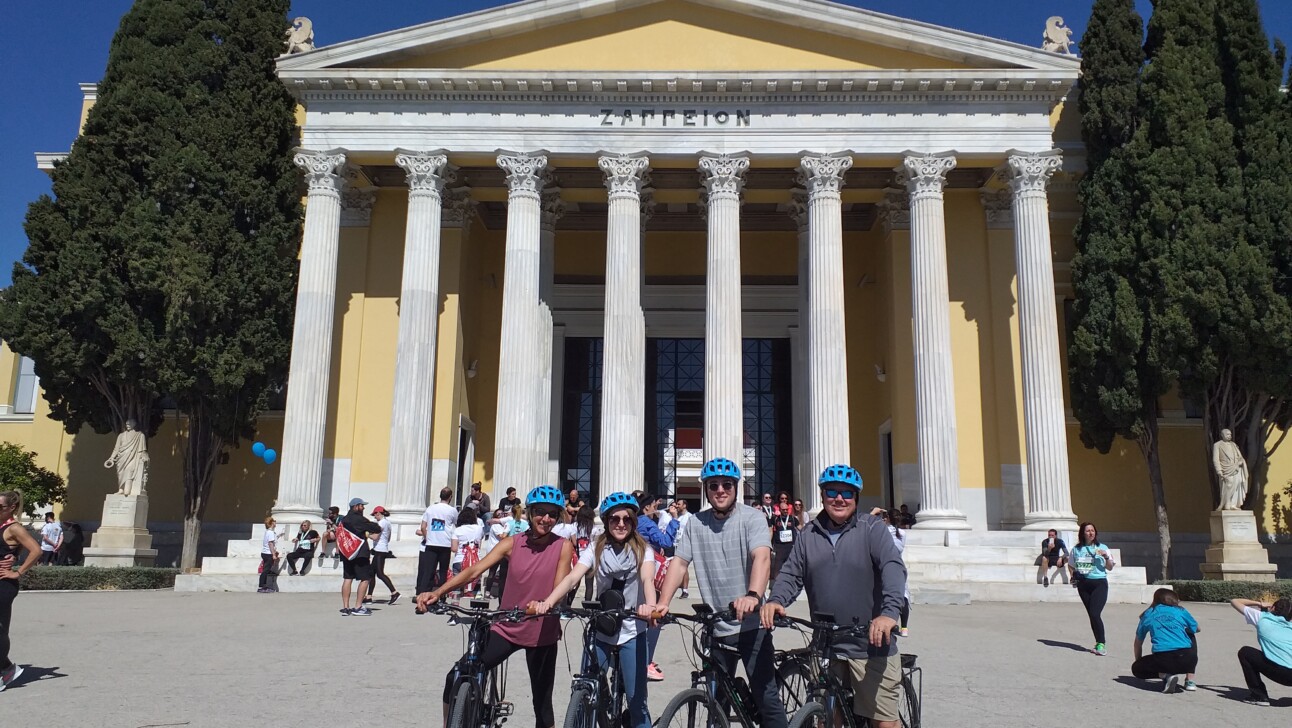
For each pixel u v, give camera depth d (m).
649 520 13.82
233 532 34.62
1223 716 10.48
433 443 32.62
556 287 38.41
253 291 31.23
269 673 11.98
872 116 30.59
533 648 7.23
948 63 31.08
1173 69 30.53
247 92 32.38
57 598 22.88
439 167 30.73
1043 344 29.28
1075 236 32.22
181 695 10.47
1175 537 33.31
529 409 29.38
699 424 38.12
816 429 28.88
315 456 29.25
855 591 6.30
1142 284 29.80
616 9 31.73
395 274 33.91
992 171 32.41
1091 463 33.72
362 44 31.00
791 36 31.52
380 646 14.57
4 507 11.02
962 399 32.56
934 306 29.44
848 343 37.00
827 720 5.99
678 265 38.66
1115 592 25.47
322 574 26.59
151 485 35.12
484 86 30.64
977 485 31.95
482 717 6.81
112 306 29.59
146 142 30.62
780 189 34.41
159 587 27.50
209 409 31.28
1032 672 13.21
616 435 28.84
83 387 31.05
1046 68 30.20
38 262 29.98
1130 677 12.95
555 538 7.54
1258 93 30.28
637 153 30.45
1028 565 26.47
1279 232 28.67
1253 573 27.06
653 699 10.64
